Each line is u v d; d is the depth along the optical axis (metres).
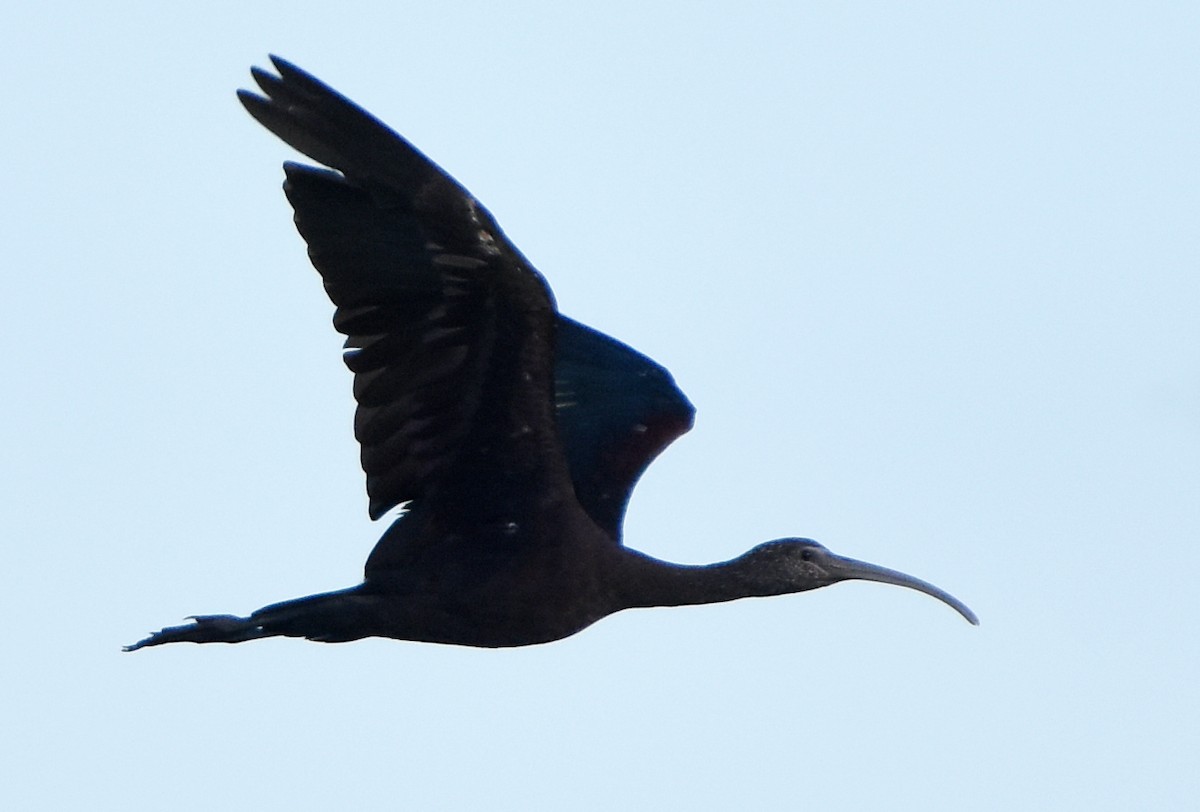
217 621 15.77
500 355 14.68
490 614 15.70
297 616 15.68
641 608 16.45
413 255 14.27
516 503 15.49
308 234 14.22
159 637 15.78
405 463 15.27
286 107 13.71
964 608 17.08
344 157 13.85
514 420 15.02
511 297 14.38
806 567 16.94
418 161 13.91
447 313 14.51
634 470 17.50
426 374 14.80
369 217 14.18
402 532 15.62
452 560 15.66
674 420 17.69
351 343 14.66
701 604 16.66
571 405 17.59
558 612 15.85
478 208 14.05
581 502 17.31
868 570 17.11
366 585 15.68
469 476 15.34
